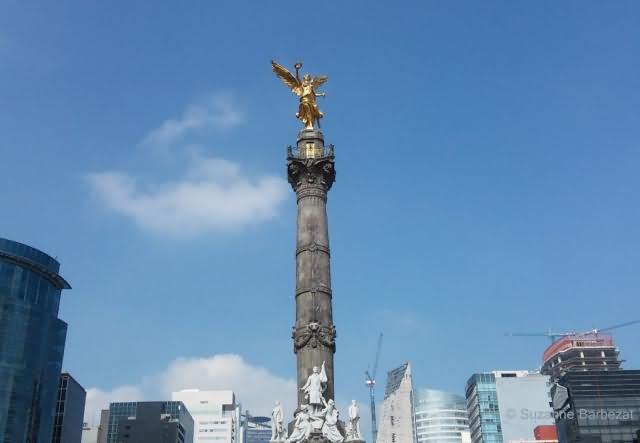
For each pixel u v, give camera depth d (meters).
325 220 70.88
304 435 59.69
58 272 168.12
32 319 157.00
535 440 197.38
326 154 73.06
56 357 171.88
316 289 66.56
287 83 78.00
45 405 161.88
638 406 168.88
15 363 151.12
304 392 62.38
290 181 73.75
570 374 174.88
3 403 147.12
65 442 186.50
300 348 64.50
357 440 59.81
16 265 156.62
